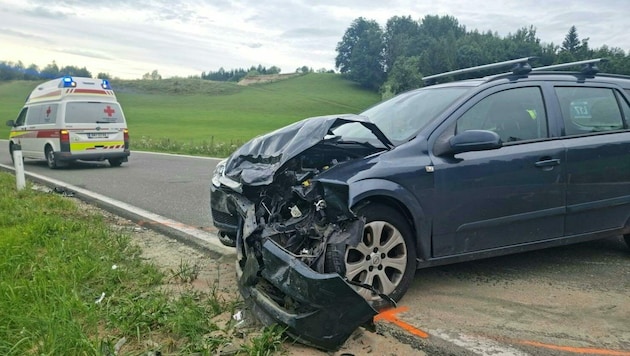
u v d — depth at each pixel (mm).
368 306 3242
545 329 3693
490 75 5371
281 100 110188
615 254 5441
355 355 3277
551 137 4766
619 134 5074
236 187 4258
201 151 20938
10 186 10242
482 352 3352
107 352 3117
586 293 4363
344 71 141125
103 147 14961
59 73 132625
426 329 3674
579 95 5090
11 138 17062
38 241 5543
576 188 4762
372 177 3932
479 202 4332
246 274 3732
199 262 5254
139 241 6137
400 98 5438
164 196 9430
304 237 3709
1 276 4379
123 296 4086
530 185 4531
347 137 4742
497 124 4609
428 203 4129
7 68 133750
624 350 3406
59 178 12570
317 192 3754
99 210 8188
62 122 14352
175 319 3521
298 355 3252
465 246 4352
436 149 4266
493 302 4172
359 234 3627
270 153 4387
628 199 5043
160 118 71812
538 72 5074
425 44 116938
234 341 3352
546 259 5277
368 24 136250
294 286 3328
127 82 132875
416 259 4184
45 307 3656
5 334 3334
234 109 94750
